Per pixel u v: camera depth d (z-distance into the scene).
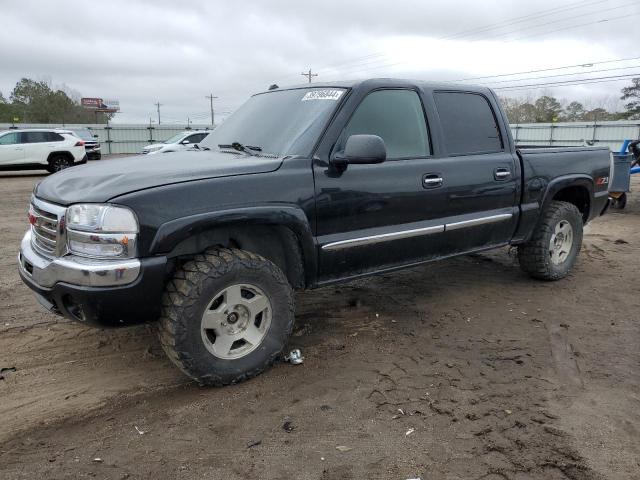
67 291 2.93
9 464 2.60
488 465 2.60
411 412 3.06
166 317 3.08
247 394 3.26
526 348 3.95
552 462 2.62
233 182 3.20
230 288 3.23
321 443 2.77
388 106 4.01
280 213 3.33
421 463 2.61
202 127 41.12
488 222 4.62
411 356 3.80
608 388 3.36
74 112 67.31
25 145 18.62
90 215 2.90
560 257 5.53
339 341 4.06
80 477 2.51
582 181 5.46
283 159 3.48
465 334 4.21
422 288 5.36
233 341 3.33
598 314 4.66
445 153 4.30
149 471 2.56
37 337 4.09
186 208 3.01
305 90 4.15
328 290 5.27
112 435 2.86
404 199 3.97
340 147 3.66
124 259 2.88
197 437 2.83
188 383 3.42
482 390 3.32
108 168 3.45
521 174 4.86
